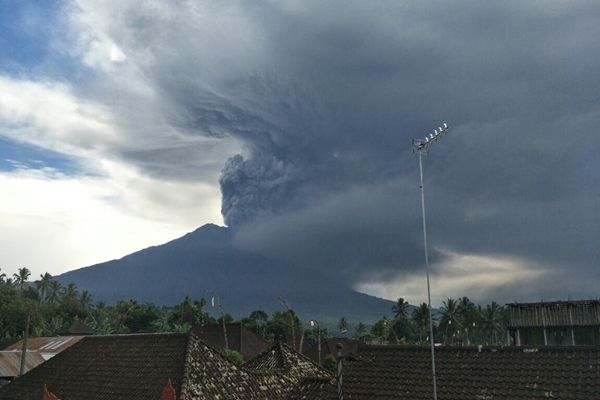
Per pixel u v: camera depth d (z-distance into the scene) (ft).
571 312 97.30
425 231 74.49
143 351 94.68
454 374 76.69
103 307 545.03
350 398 79.00
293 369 107.14
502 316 445.78
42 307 457.27
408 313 471.21
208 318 395.96
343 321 495.41
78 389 92.63
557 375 70.74
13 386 101.04
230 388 84.43
